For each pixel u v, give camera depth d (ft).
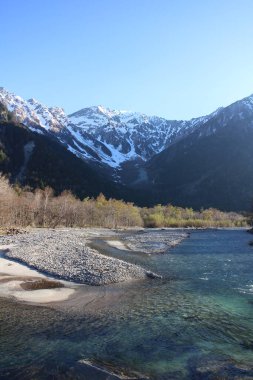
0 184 315.78
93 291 85.05
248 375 44.45
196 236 304.30
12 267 107.86
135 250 175.63
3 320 63.26
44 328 59.93
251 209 588.50
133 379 43.29
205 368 46.26
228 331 60.03
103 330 59.77
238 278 104.99
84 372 44.96
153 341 55.42
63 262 115.44
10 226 301.43
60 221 382.01
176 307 73.72
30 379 43.21
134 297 81.10
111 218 433.07
